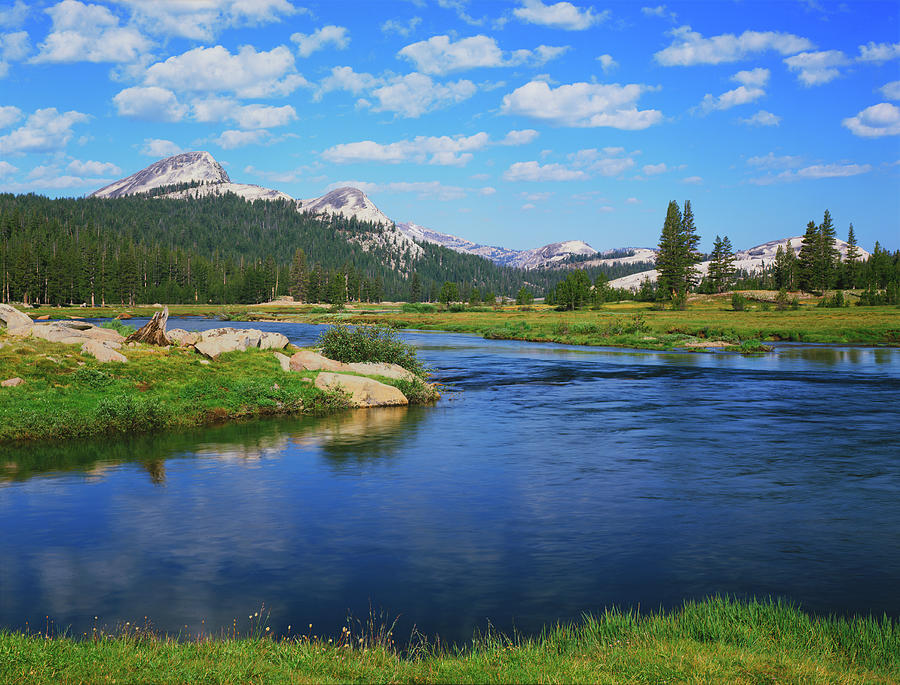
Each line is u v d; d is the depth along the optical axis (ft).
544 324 400.88
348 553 47.52
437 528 53.31
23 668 25.36
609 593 40.70
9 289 602.44
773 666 26.91
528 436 92.94
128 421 93.20
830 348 265.95
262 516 56.13
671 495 63.52
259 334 147.23
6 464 73.77
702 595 40.47
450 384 155.22
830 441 90.12
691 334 322.75
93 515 56.03
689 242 568.00
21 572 43.62
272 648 30.19
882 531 52.90
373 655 29.40
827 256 585.63
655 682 24.97
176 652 28.66
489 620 36.63
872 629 33.45
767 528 53.62
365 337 147.84
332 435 92.48
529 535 51.72
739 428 99.71
